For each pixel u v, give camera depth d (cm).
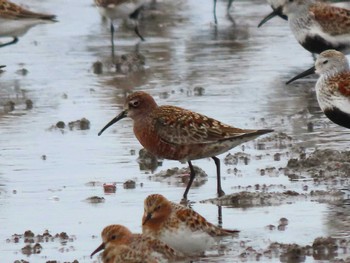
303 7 2227
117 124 1764
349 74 1599
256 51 2380
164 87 2030
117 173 1475
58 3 2998
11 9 2406
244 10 2895
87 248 1159
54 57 2367
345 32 2198
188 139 1367
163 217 1123
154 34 2603
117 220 1258
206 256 1123
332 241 1135
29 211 1305
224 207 1305
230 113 1816
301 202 1313
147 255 1028
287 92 1986
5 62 2325
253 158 1532
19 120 1808
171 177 1444
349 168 1439
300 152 1554
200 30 2641
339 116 1605
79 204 1330
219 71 2173
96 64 2220
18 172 1487
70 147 1620
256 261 1102
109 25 2734
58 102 1941
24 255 1139
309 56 2322
